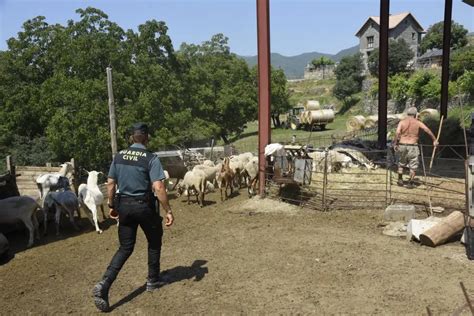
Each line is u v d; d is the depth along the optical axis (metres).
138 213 5.03
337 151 12.52
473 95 30.16
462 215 6.69
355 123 37.41
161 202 5.11
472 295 4.81
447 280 5.23
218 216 9.40
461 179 10.55
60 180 10.01
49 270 6.81
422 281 5.24
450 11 15.98
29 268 7.02
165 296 5.30
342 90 56.19
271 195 10.29
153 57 25.95
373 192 9.68
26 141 24.36
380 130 14.77
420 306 4.65
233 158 13.03
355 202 9.16
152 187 5.21
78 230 9.52
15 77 25.27
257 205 9.80
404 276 5.41
